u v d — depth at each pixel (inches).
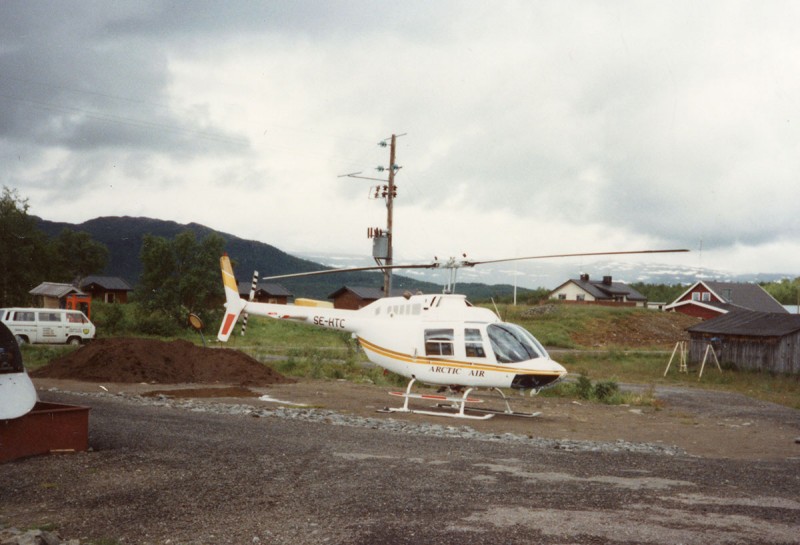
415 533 225.9
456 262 659.4
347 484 292.5
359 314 709.9
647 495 284.2
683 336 2429.9
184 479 295.1
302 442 392.5
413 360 649.0
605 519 243.6
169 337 1831.9
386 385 901.2
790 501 280.7
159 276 2018.9
